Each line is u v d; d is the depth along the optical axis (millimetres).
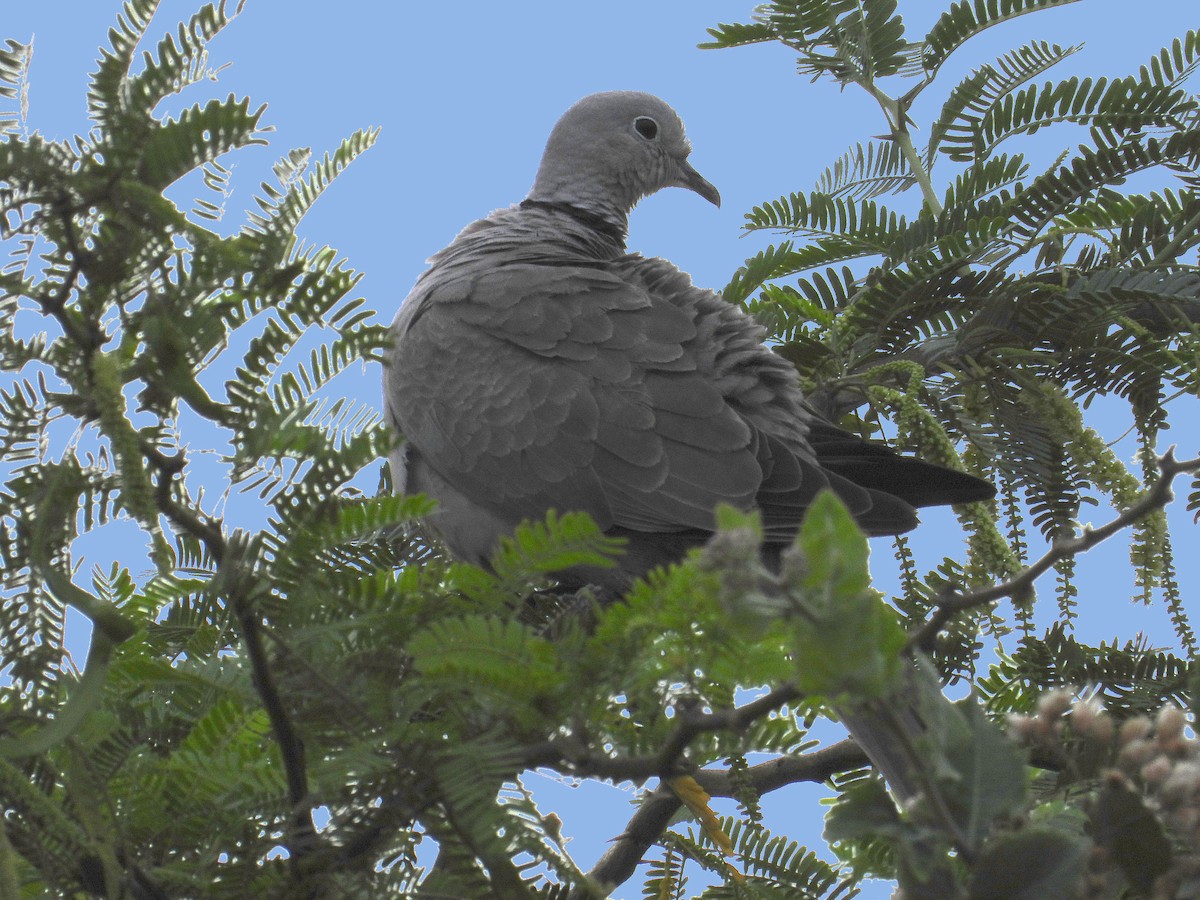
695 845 6805
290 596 4891
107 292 4469
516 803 4730
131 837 5328
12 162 4297
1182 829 4133
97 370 4316
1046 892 3879
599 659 4496
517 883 5000
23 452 4648
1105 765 4738
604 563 4809
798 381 9961
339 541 4922
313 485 4812
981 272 9211
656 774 4535
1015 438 8477
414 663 4734
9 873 4582
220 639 6492
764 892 6516
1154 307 8867
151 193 4277
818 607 3445
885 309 9391
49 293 4496
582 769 4570
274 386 4805
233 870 5141
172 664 6301
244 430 4711
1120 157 9297
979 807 4023
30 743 4484
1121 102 9750
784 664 4352
